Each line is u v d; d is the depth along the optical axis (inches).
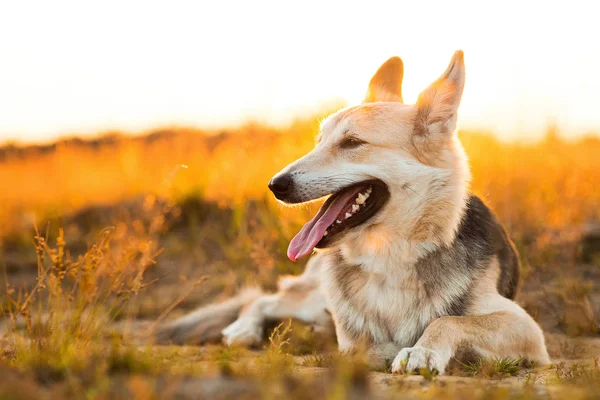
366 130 212.1
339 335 222.2
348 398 127.5
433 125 211.8
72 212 514.9
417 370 177.6
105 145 779.4
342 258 221.6
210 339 279.7
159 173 585.6
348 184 209.0
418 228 207.3
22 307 194.2
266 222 386.9
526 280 330.3
